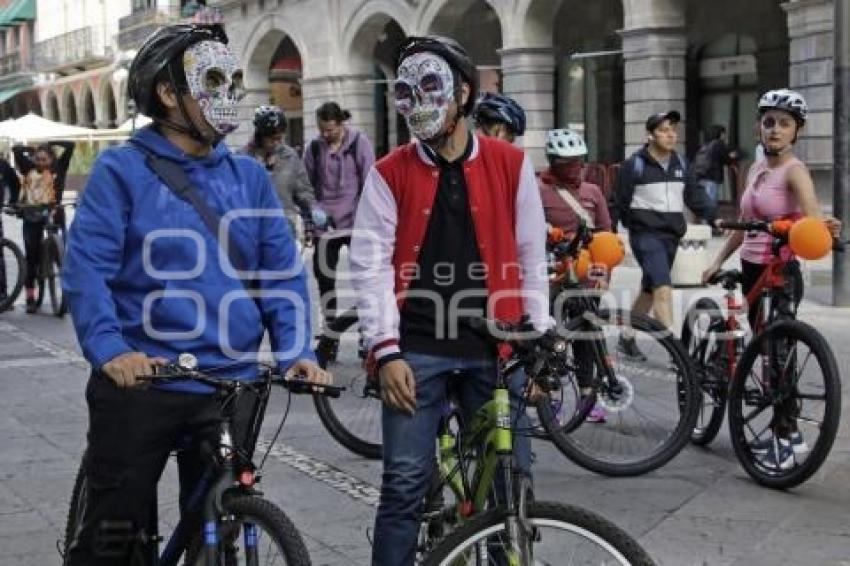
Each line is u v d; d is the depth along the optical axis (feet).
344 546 15.35
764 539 15.26
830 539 15.23
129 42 137.08
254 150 27.68
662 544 15.17
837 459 18.94
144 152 10.42
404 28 81.92
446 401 11.96
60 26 167.73
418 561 11.80
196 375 9.89
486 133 20.16
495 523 9.69
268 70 102.53
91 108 159.22
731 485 17.85
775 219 18.86
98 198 10.21
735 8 69.41
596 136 79.61
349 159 27.94
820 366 16.81
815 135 52.75
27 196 38.58
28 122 85.10
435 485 11.86
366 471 18.97
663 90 63.41
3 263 38.75
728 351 19.36
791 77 54.60
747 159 69.97
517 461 11.10
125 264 10.35
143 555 10.94
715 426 19.69
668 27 63.05
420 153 11.44
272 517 9.39
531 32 72.33
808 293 39.34
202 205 10.43
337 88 90.12
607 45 77.87
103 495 10.43
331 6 89.61
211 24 10.54
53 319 37.63
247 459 10.05
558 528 9.46
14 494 17.88
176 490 17.70
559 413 18.53
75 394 25.50
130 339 10.39
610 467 18.28
